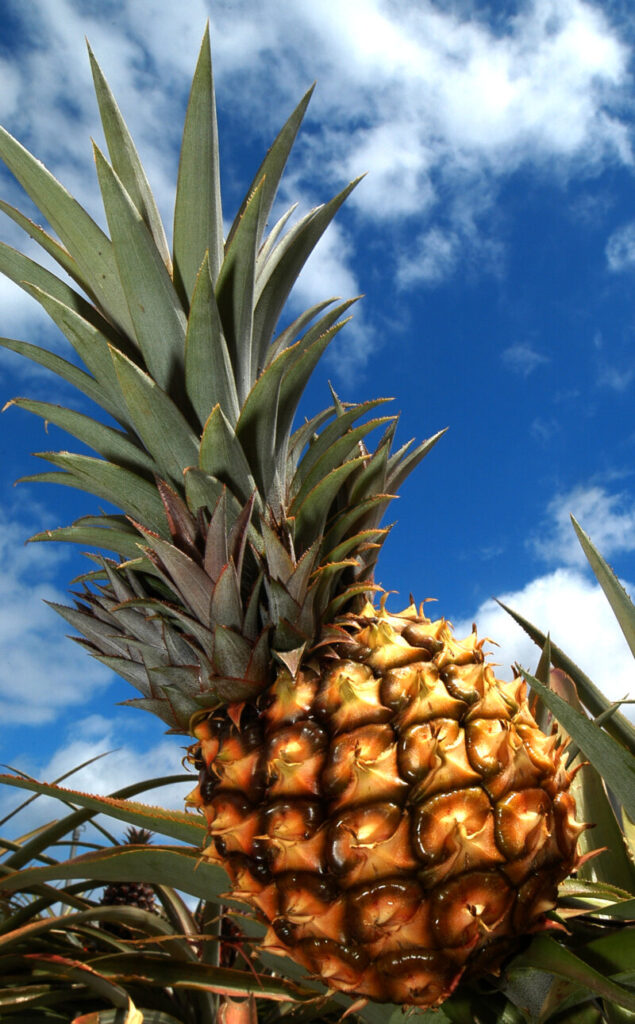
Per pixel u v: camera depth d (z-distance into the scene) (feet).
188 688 1.36
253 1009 1.52
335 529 1.40
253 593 1.32
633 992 1.20
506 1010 1.23
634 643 1.33
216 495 1.33
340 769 1.23
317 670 1.32
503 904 1.18
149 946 1.83
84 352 1.40
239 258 1.37
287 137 1.45
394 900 1.17
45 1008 1.57
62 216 1.40
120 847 1.46
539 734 1.31
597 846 1.53
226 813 1.26
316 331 1.49
